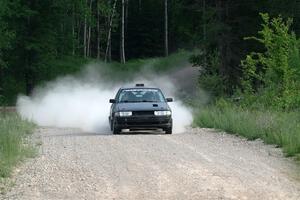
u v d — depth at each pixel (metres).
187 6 72.25
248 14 68.38
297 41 48.78
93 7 137.25
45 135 36.88
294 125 31.55
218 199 17.39
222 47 66.62
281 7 66.12
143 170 21.95
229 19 67.88
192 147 28.47
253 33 67.19
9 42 71.25
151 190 18.62
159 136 34.03
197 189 18.66
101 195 18.05
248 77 52.09
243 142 30.70
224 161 24.02
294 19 66.75
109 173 21.50
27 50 84.00
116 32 143.12
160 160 24.20
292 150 25.61
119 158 24.86
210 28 66.25
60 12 87.56
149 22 141.00
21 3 83.69
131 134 37.00
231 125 36.41
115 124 36.38
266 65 51.50
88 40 129.50
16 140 27.84
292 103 43.78
